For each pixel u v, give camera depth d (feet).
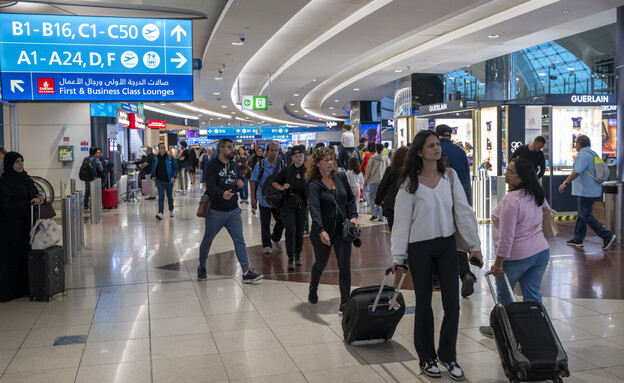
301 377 12.42
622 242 28.35
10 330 15.93
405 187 12.48
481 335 15.08
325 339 14.93
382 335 14.44
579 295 18.83
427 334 12.50
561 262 24.00
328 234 17.07
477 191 37.22
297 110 136.46
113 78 24.89
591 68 83.92
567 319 16.24
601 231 26.91
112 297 19.53
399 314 14.01
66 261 25.40
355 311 13.97
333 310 17.67
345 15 43.62
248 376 12.53
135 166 65.67
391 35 45.55
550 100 37.73
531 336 10.71
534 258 13.30
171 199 42.78
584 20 47.93
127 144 76.28
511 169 13.47
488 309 17.43
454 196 12.50
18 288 19.38
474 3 37.24
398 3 35.53
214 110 131.23
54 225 19.53
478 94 81.56
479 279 21.43
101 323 16.55
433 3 35.53
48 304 18.66
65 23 24.34
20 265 19.36
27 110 53.47
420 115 50.55
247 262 21.57
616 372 12.38
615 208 28.60
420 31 50.24
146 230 35.83
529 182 13.20
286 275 22.76
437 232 12.28
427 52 56.49
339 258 16.97
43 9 32.09
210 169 21.15
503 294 13.88
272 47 57.41
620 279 20.95
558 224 34.91
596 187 27.04
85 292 20.26
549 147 37.99
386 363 13.19
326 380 12.25
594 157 26.94
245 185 54.08
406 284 21.01
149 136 112.47
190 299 19.19
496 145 39.86
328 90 99.19
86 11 34.24
